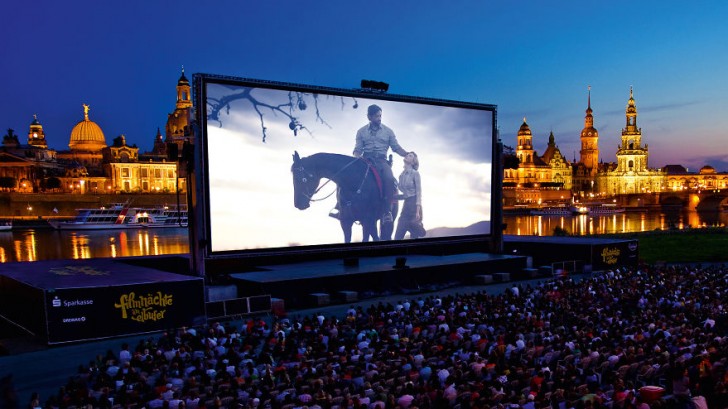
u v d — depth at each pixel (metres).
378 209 57.00
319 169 53.47
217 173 48.22
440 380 20.58
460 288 52.91
